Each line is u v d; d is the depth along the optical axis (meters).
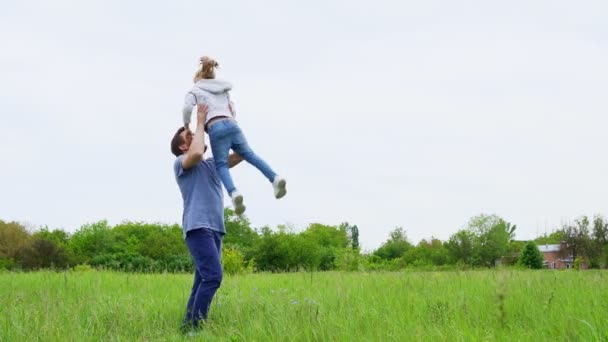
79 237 73.94
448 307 6.30
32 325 5.55
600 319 5.18
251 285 11.28
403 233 118.31
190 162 6.12
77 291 9.59
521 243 88.88
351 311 6.34
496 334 4.87
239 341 5.18
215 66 6.57
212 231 6.36
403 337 4.77
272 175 6.14
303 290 9.49
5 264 58.59
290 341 4.96
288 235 68.94
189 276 14.62
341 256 51.28
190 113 6.32
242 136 6.28
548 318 5.52
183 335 5.97
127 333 5.82
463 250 80.12
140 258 65.38
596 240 63.06
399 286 9.62
